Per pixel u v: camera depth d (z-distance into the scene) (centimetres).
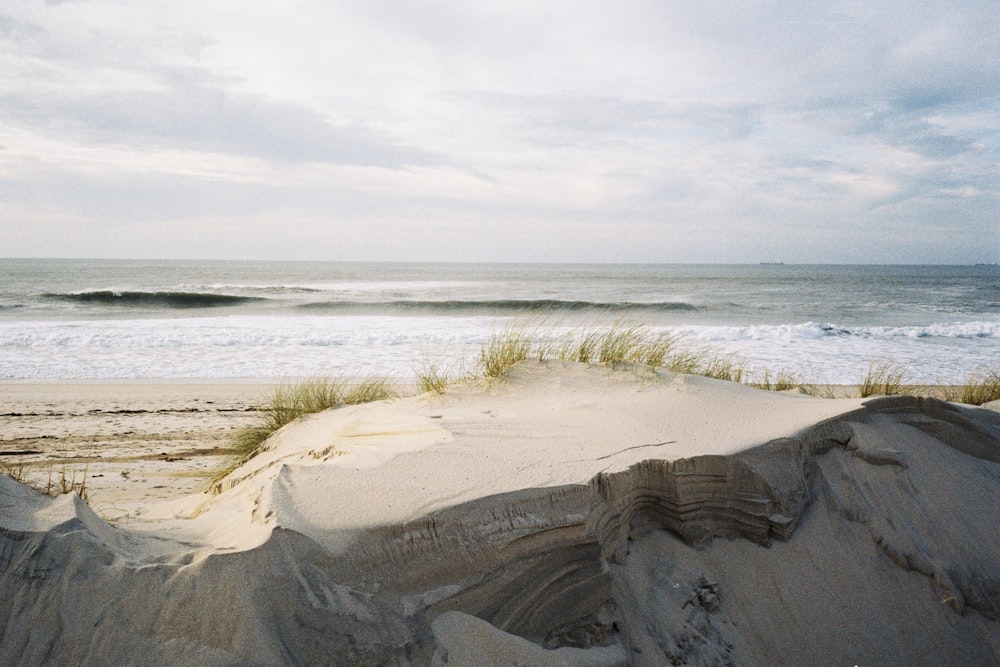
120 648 190
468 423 390
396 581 231
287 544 220
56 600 198
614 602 273
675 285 5119
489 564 251
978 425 433
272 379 1106
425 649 215
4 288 3744
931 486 378
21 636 191
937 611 324
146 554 226
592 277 6862
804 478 365
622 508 312
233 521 275
